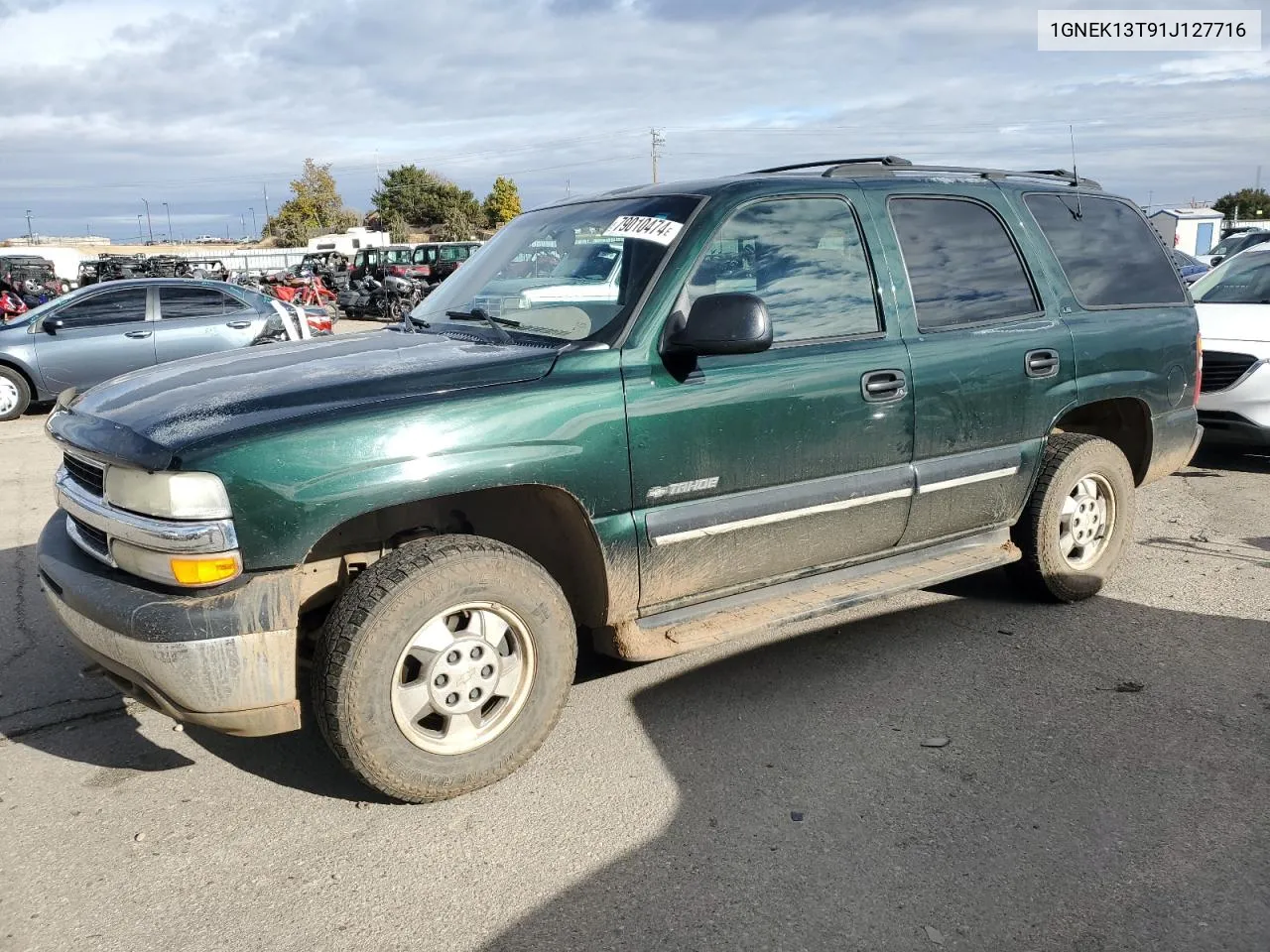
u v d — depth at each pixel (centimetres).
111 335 1113
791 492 362
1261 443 716
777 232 367
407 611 287
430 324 381
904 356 385
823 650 427
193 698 274
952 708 371
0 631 455
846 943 247
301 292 2511
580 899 265
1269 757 333
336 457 278
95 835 297
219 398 296
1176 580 511
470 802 312
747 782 321
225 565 271
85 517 301
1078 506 462
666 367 331
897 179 408
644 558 335
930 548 425
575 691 389
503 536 352
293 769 336
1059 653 420
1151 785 316
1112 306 468
